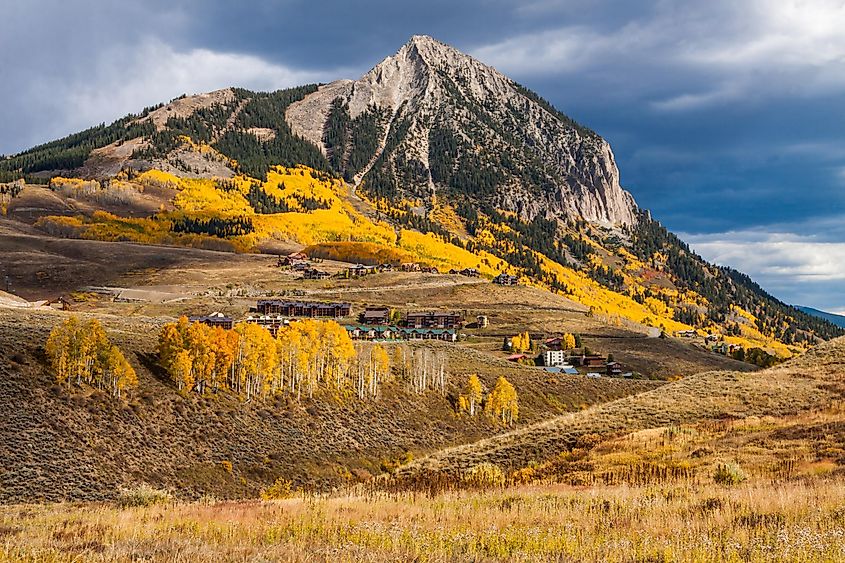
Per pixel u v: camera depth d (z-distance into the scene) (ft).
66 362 284.41
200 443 285.43
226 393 330.13
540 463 142.31
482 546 61.31
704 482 95.76
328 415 349.82
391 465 312.09
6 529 81.46
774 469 100.68
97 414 270.87
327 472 297.53
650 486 96.84
